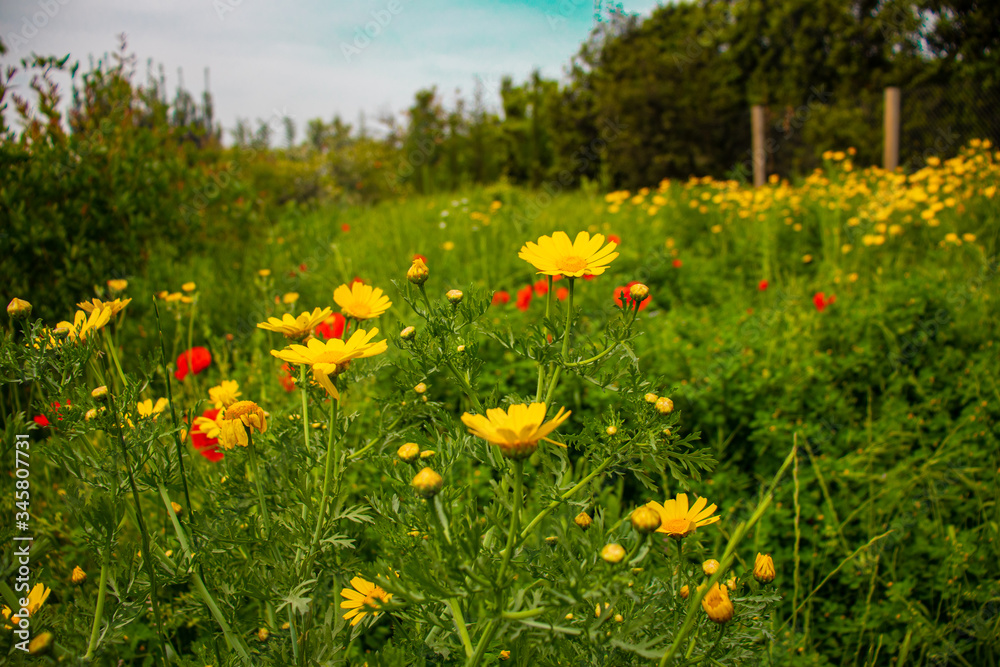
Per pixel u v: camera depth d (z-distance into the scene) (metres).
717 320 3.63
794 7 17.78
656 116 14.12
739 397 2.55
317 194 11.32
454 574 0.78
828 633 1.68
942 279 3.60
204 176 5.17
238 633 1.10
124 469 1.02
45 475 1.68
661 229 6.17
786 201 6.45
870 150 9.88
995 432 2.31
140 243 4.04
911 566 1.81
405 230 6.24
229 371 2.97
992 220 4.70
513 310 3.49
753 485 2.25
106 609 1.04
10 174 3.21
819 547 1.88
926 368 2.82
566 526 0.92
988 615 1.64
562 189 14.53
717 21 19.44
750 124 12.46
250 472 1.20
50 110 3.48
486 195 9.65
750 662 0.94
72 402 1.03
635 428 0.97
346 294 1.25
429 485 0.77
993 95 8.49
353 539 1.08
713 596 0.86
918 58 16.08
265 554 1.09
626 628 0.85
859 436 2.36
